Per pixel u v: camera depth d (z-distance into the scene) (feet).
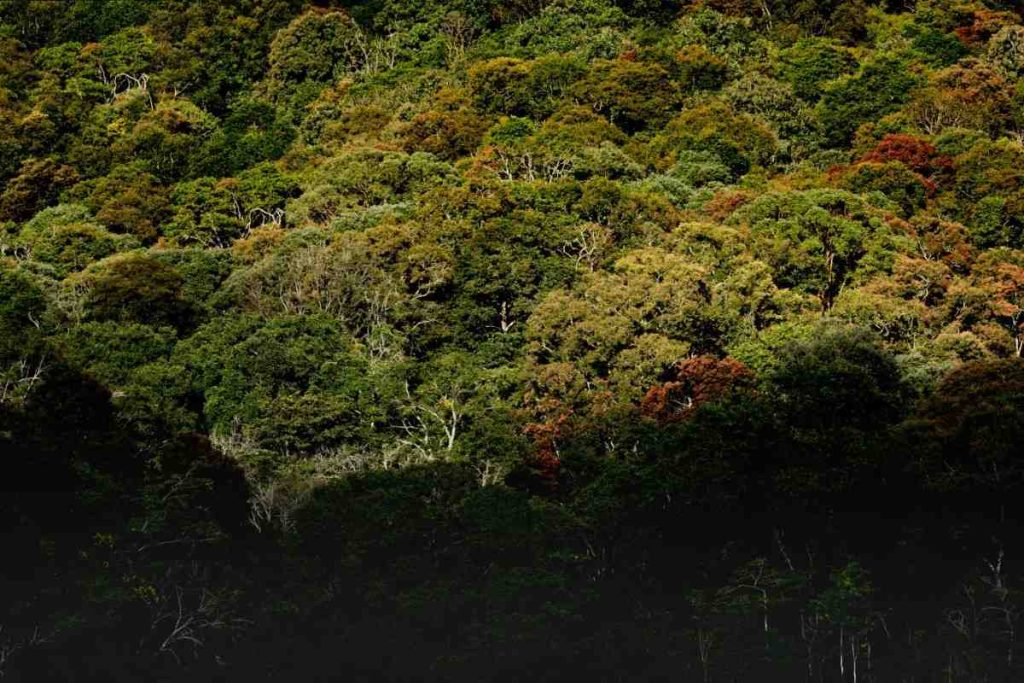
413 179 407.85
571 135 442.91
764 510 243.81
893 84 485.15
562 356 298.35
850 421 260.83
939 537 241.35
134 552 224.53
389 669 228.02
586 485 254.06
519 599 231.30
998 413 248.73
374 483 248.93
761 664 225.56
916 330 313.94
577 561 238.89
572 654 228.43
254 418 279.90
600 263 338.75
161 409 273.95
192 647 222.28
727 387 277.64
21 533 220.23
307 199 406.00
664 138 452.35
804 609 230.48
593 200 358.64
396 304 320.91
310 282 326.85
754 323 313.12
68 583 216.95
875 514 244.63
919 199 394.73
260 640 227.61
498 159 424.87
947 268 339.77
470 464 263.90
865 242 346.54
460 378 290.15
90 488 227.40
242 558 236.43
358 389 286.46
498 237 341.21
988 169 402.52
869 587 229.25
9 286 314.55
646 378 288.71
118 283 330.54
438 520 240.32
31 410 247.29
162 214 440.04
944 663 225.15
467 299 324.19
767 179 427.33
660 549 240.94
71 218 426.92
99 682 214.90
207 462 247.29
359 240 341.82
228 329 303.68
